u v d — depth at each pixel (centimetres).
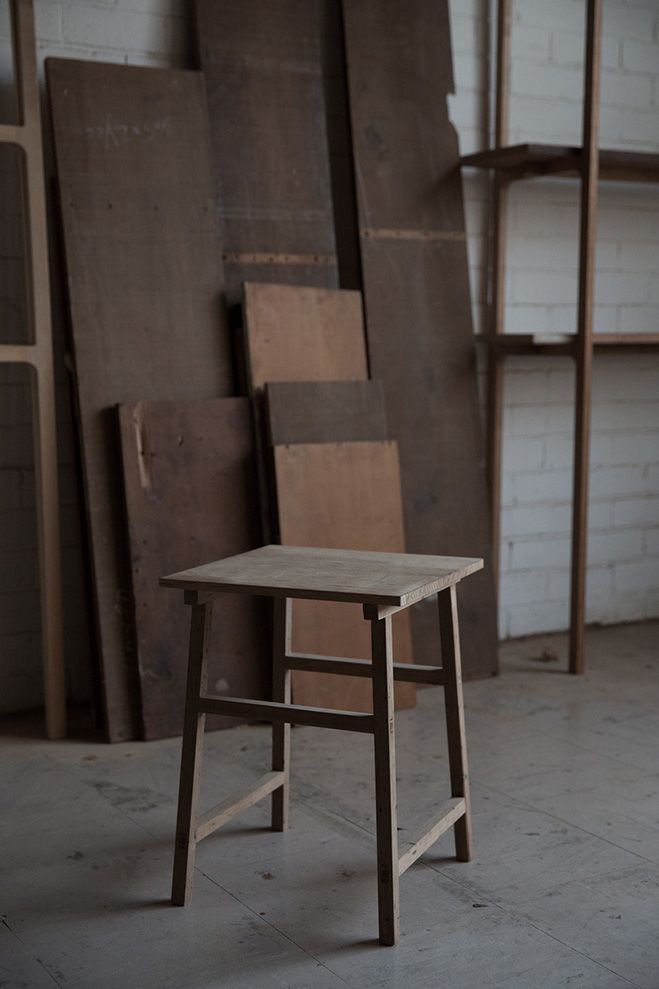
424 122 397
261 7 367
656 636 458
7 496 351
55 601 332
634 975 207
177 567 336
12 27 317
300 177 374
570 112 438
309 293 365
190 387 347
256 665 348
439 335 399
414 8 395
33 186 319
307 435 352
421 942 219
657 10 449
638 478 472
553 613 459
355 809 282
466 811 251
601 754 323
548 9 427
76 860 254
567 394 450
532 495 448
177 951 215
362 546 358
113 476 333
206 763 313
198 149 352
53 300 351
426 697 377
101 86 337
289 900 236
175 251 347
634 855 258
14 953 215
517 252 432
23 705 360
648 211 461
